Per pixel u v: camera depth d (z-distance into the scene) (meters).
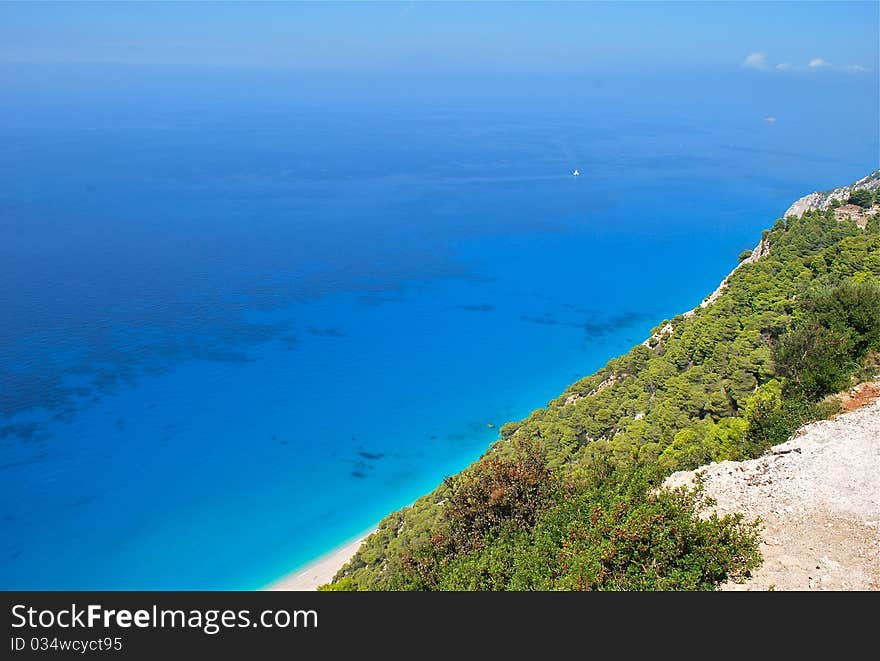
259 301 156.00
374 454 94.50
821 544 20.28
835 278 67.50
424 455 94.12
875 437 25.80
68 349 126.69
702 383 58.44
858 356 37.88
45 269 175.25
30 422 100.88
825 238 87.62
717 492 25.05
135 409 105.88
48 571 71.44
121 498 83.88
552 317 147.50
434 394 112.12
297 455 94.00
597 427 62.56
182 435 99.00
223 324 141.62
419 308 153.25
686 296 160.12
